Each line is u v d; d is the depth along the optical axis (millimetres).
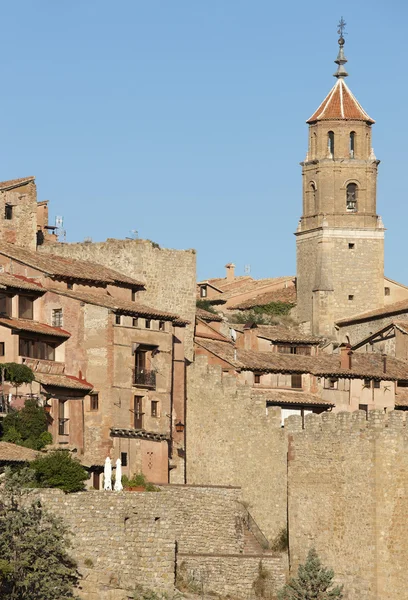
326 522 135250
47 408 134250
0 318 136875
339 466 135125
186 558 129375
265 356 154750
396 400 156125
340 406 152750
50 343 139750
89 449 137625
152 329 142500
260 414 140875
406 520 131875
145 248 152875
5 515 114188
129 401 139875
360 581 132875
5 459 121875
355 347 181500
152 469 140750
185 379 145375
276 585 132875
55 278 142250
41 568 113438
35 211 154375
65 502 117875
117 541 119562
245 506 140000
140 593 117812
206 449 143500
